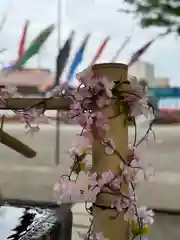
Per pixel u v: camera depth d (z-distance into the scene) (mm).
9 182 3375
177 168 3543
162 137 4270
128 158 847
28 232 1124
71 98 861
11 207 1401
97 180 829
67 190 845
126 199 826
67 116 875
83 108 832
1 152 4605
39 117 935
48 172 3564
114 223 840
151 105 875
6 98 952
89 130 844
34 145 4184
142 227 840
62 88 901
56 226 1199
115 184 826
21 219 1249
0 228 1141
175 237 1832
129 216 825
